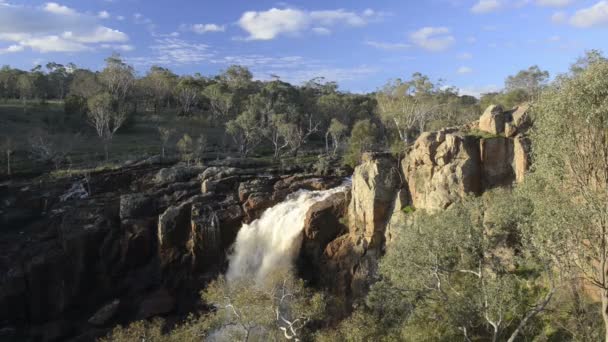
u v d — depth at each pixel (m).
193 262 60.78
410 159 47.75
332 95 139.38
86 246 61.31
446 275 28.78
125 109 115.50
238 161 88.75
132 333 25.17
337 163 85.88
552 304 28.17
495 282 25.92
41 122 110.38
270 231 59.97
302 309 28.50
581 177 22.38
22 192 72.31
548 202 22.33
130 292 61.28
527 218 24.06
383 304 30.69
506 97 97.75
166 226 62.06
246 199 66.69
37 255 59.56
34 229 66.00
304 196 64.88
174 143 106.75
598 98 20.88
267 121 117.12
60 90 161.00
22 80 128.25
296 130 110.00
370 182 48.97
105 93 104.75
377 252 47.75
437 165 44.12
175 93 145.38
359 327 27.86
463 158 41.91
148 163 85.19
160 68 173.25
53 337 54.47
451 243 27.61
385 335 28.56
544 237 22.22
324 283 51.41
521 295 28.23
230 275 60.41
